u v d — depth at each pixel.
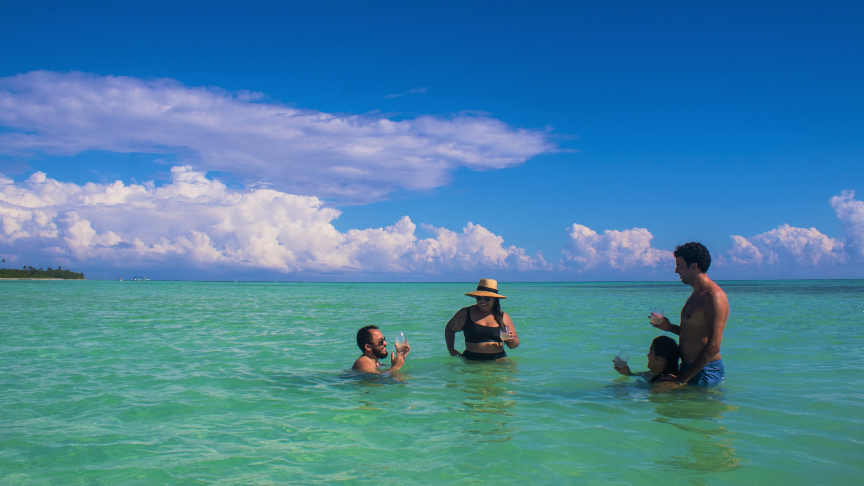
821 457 3.88
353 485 3.37
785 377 6.89
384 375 7.15
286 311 21.22
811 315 17.45
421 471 3.63
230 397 5.93
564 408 5.39
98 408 5.41
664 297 37.59
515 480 3.46
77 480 3.45
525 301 31.17
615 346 10.20
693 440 4.30
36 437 4.41
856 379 6.75
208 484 3.38
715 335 6.00
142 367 7.83
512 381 6.82
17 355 8.94
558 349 9.77
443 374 7.30
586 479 3.47
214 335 12.05
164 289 63.66
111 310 20.84
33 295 37.50
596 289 67.62
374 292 57.50
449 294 49.12
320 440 4.35
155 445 4.21
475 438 4.39
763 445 4.16
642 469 3.65
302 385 6.58
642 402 5.63
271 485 3.36
